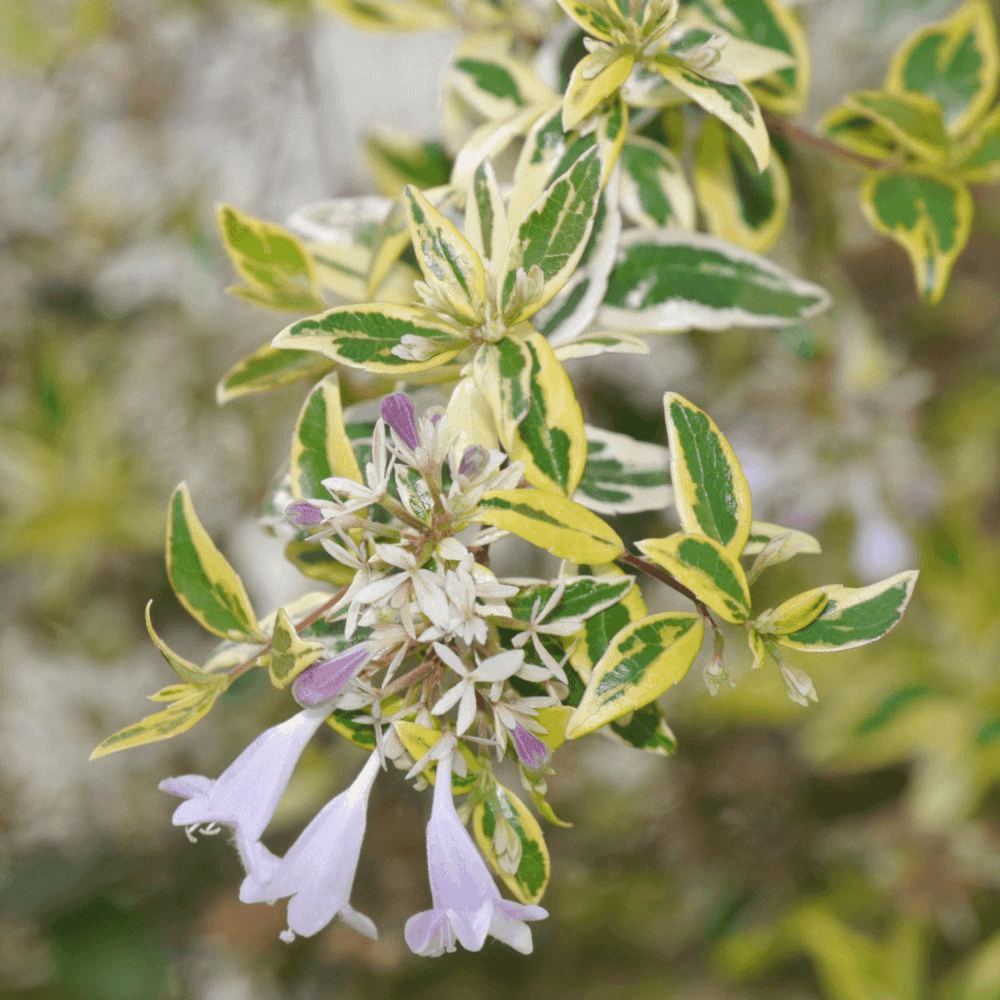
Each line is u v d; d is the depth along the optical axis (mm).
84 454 762
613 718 363
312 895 362
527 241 375
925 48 439
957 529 726
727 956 725
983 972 677
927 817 675
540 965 773
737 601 368
